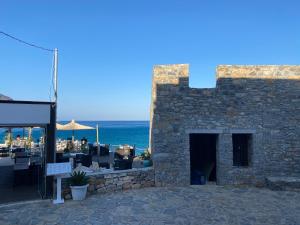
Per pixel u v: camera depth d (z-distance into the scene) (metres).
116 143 50.88
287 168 14.04
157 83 13.88
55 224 8.68
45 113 11.05
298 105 14.23
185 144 13.85
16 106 10.52
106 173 12.34
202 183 14.28
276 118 14.15
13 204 10.45
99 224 8.73
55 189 11.23
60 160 14.22
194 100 13.98
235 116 14.05
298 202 11.25
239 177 13.89
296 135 14.16
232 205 10.75
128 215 9.52
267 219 9.32
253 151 13.98
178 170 13.74
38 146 21.91
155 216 9.47
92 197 11.58
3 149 19.83
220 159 13.89
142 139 58.16
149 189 13.02
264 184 13.90
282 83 14.26
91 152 18.02
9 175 14.08
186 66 13.99
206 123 13.95
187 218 9.32
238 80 14.13
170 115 13.86
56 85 11.62
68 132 75.31
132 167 14.77
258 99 14.14
